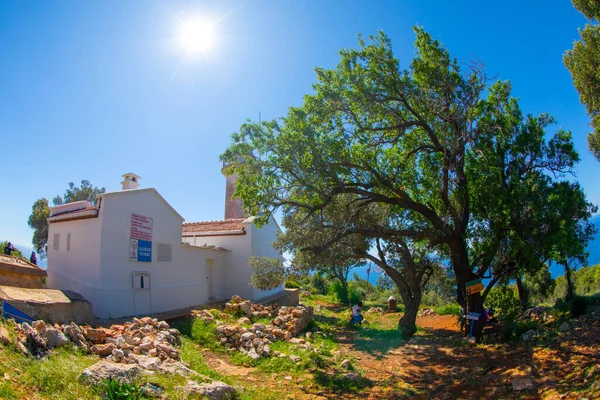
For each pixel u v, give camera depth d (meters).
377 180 14.84
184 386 7.18
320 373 10.77
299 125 13.08
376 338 16.56
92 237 14.14
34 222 30.91
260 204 13.67
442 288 24.78
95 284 13.72
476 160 14.62
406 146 16.09
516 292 24.11
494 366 10.23
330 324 20.58
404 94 14.16
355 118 14.00
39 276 12.62
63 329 8.74
